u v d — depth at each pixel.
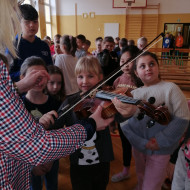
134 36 8.97
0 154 0.58
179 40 8.04
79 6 9.02
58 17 9.28
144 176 1.27
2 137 0.50
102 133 1.12
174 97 1.13
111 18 8.94
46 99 1.40
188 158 1.06
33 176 1.23
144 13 8.62
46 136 0.56
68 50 2.47
